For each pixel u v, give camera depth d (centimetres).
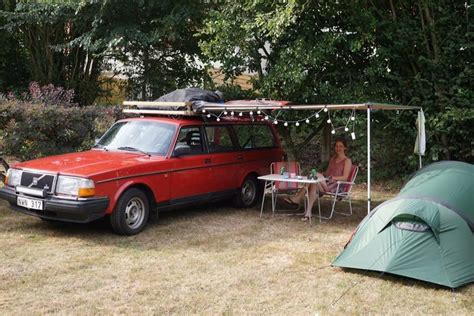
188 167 805
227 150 895
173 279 552
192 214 880
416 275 544
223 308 479
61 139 1098
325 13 1082
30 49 1647
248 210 927
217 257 633
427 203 583
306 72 1112
